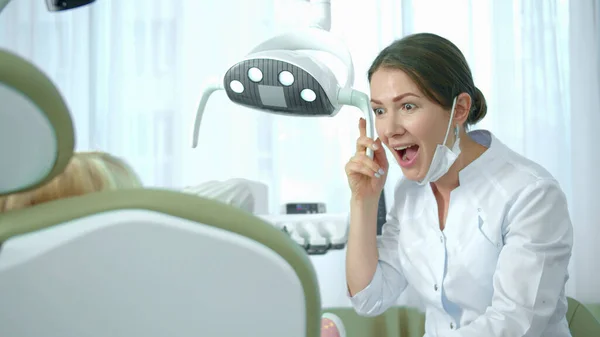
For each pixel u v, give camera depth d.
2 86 0.36
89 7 2.73
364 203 1.29
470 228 1.23
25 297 0.39
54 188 0.51
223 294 0.41
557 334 1.25
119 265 0.40
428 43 1.12
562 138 2.64
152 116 2.72
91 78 2.73
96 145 2.72
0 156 0.39
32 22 2.74
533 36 2.67
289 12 2.71
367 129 1.12
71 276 0.39
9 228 0.39
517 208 1.16
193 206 0.40
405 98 1.10
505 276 1.11
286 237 0.43
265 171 2.67
